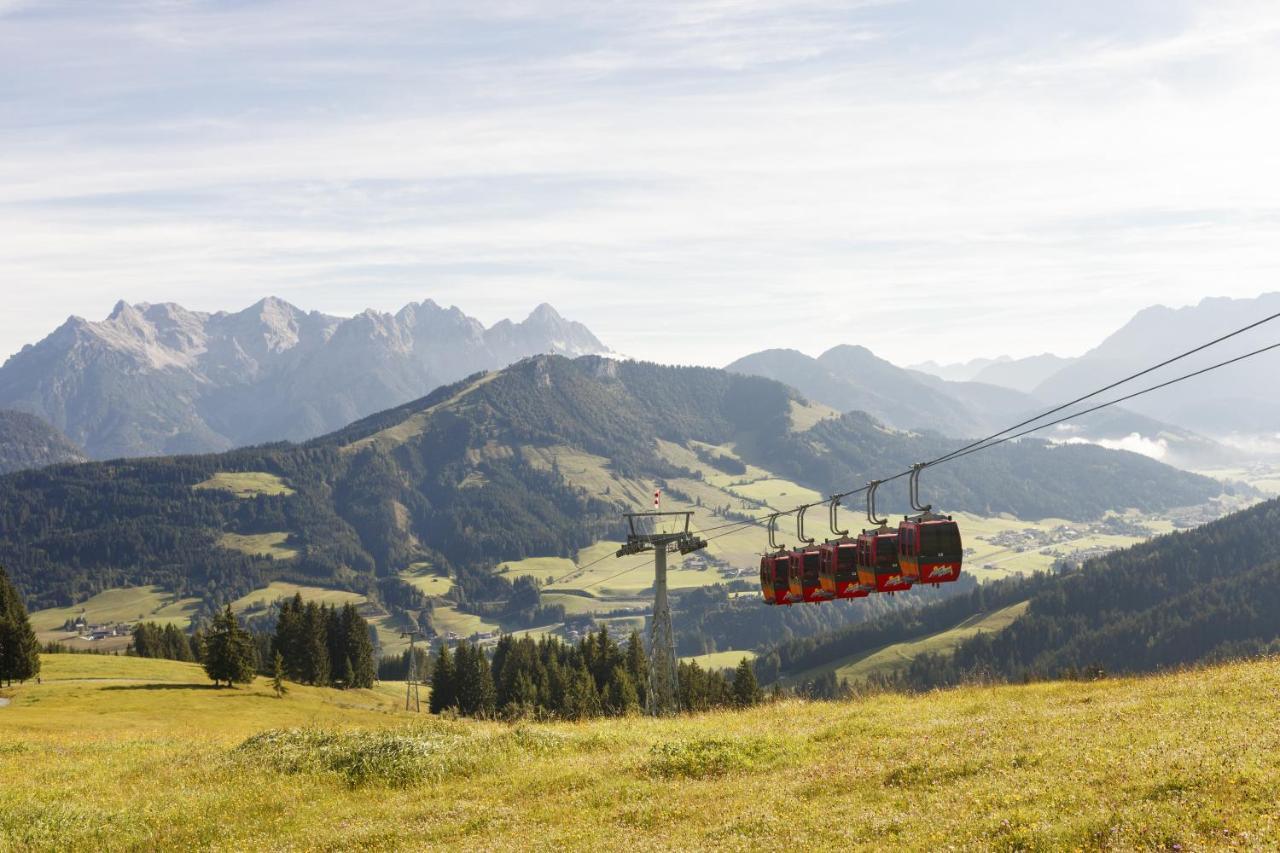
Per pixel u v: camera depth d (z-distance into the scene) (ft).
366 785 98.89
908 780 73.41
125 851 81.41
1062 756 71.67
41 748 140.67
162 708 339.16
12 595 411.54
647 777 90.33
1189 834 49.52
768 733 108.17
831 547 136.56
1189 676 114.73
